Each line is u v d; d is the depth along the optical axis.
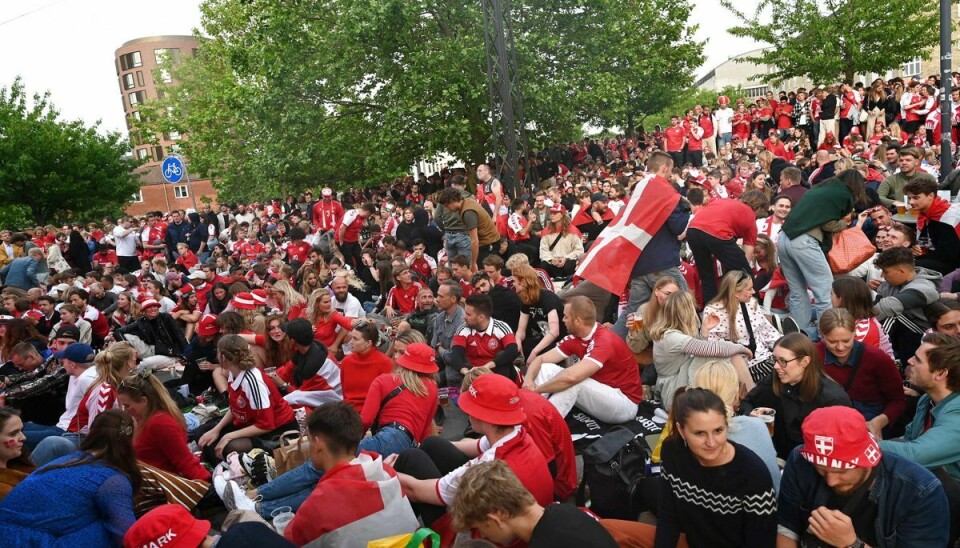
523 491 3.08
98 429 4.15
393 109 19.83
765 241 7.33
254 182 32.88
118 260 18.75
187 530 3.30
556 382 5.13
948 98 9.02
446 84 19.66
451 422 6.77
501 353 6.51
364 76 21.19
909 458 3.46
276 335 7.45
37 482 3.87
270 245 16.97
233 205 24.61
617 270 6.70
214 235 19.75
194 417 6.78
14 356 7.35
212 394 7.82
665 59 27.53
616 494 4.25
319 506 3.69
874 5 23.06
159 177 68.12
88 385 6.28
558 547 2.95
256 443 5.95
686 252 9.72
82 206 32.28
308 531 3.70
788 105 20.92
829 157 10.75
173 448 4.96
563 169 23.22
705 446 3.08
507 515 3.04
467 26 19.92
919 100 16.75
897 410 4.49
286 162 21.62
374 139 21.58
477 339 6.64
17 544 3.72
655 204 6.62
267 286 9.85
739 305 5.43
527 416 4.41
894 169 10.82
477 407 4.00
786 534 3.27
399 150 22.56
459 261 9.25
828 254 6.71
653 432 4.94
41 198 31.34
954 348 3.66
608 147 26.86
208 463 6.07
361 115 22.42
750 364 5.17
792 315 6.67
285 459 5.32
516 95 15.50
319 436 3.90
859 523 3.08
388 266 10.54
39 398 7.13
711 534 3.28
